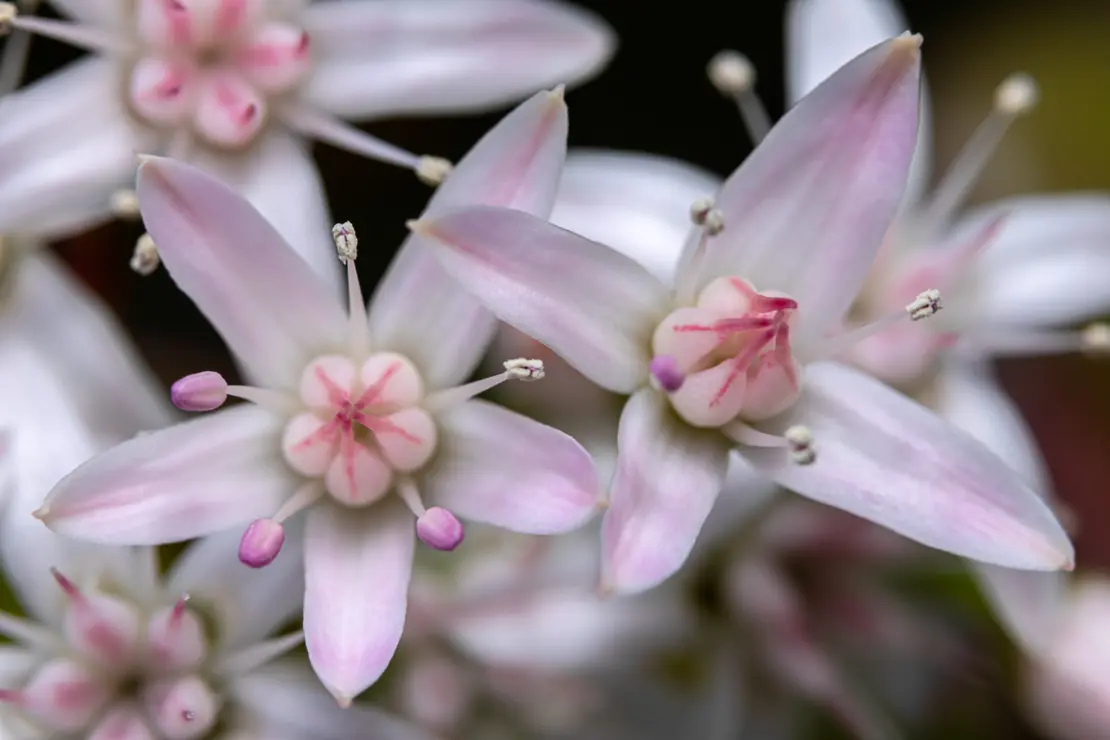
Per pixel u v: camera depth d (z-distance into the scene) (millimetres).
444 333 112
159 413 118
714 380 110
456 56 118
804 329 112
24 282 118
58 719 113
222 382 110
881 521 110
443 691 119
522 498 109
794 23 124
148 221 109
